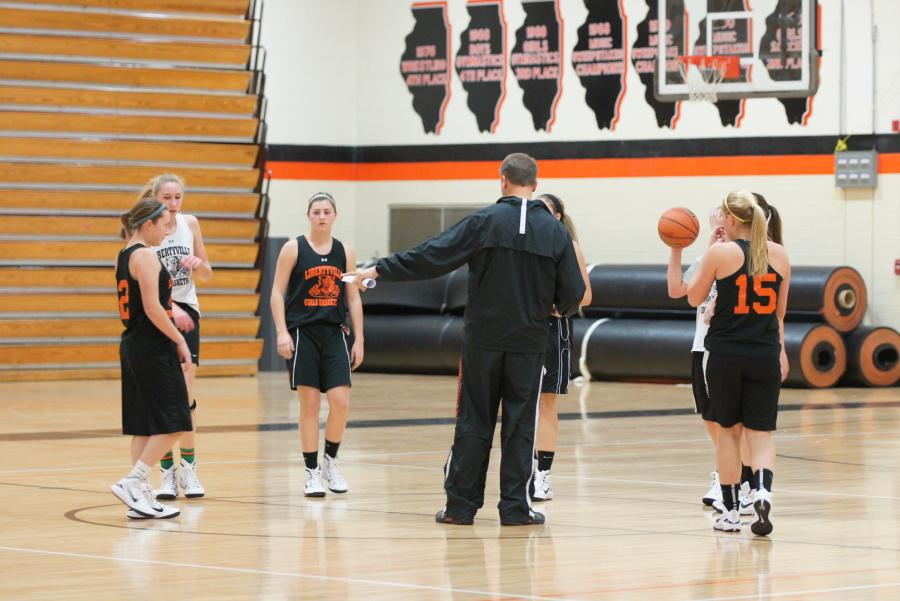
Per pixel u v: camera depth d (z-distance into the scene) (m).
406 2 25.95
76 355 22.55
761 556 7.67
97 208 22.89
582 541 8.16
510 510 8.72
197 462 12.06
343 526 8.70
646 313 22.20
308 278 10.12
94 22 23.38
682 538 8.27
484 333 8.66
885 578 7.04
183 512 9.29
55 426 15.30
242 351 23.64
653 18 23.48
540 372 8.80
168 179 10.25
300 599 6.52
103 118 23.08
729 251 8.31
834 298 20.66
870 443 13.50
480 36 25.25
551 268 8.70
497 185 25.17
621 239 23.94
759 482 8.31
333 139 26.47
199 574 7.13
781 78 22.47
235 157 24.00
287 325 10.13
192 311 10.30
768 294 8.30
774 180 22.59
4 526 8.70
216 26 24.19
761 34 22.61
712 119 23.06
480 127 25.30
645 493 10.19
